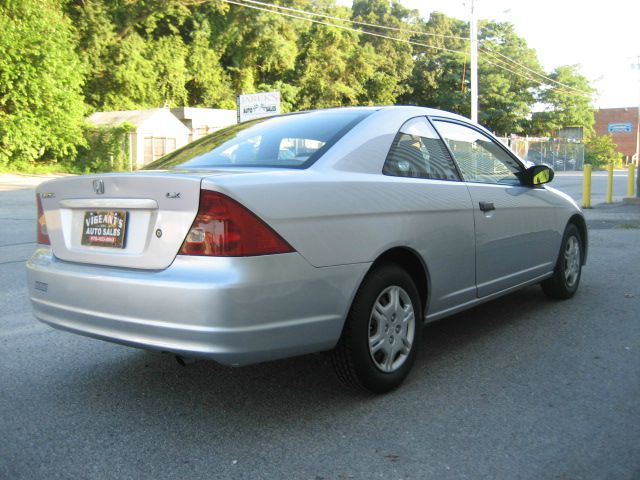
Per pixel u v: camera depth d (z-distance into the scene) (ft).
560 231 16.85
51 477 8.46
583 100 201.67
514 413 10.36
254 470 8.61
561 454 8.93
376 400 10.96
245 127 13.46
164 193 9.28
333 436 9.59
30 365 12.97
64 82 96.84
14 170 94.07
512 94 190.08
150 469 8.67
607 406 10.61
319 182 9.98
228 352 8.80
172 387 11.73
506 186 14.69
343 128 11.60
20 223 37.52
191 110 126.31
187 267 9.00
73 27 112.27
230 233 8.85
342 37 169.37
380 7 194.49
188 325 8.82
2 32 87.71
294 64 163.94
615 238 30.40
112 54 124.16
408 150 12.19
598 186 77.77
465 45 198.49
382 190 10.89
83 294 9.95
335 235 9.91
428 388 11.48
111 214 10.03
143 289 9.15
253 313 8.91
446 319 16.20
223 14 140.36
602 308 17.04
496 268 13.99
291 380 11.98
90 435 9.75
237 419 10.28
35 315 11.21
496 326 15.47
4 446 9.37
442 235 12.10
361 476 8.40
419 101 207.31
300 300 9.41
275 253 9.12
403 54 193.06
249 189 9.05
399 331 11.30
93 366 12.92
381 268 10.89
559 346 13.87
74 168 103.50
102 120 116.26
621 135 268.00
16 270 22.89
